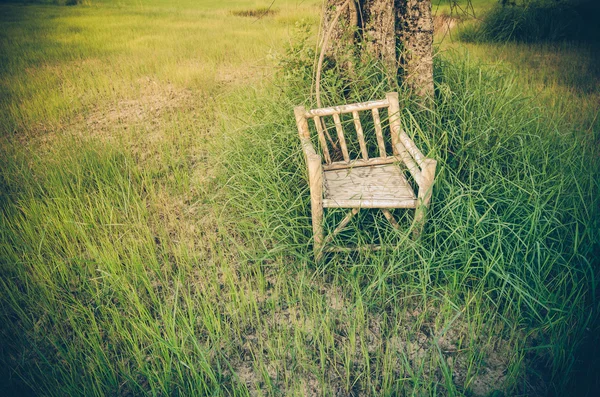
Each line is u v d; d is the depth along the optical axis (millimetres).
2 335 2234
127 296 2369
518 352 1999
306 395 1875
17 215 3168
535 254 2348
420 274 2230
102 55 8984
